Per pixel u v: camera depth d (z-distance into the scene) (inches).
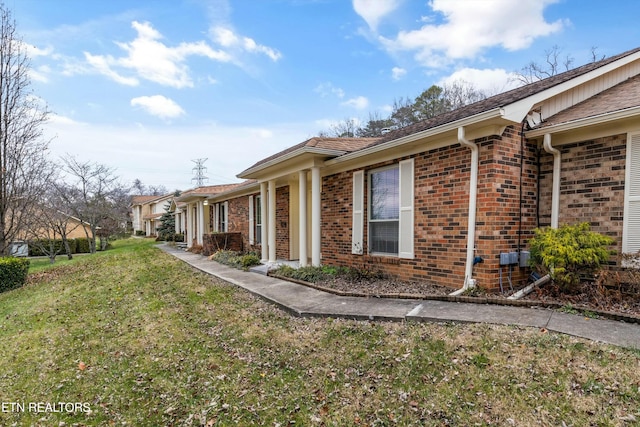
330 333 181.5
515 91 271.7
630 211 189.2
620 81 272.2
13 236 513.0
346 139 384.5
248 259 433.7
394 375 135.4
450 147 236.7
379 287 261.6
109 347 193.5
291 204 472.1
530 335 149.6
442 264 242.8
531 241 209.8
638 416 99.0
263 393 133.7
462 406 113.0
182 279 374.0
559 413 104.2
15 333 232.4
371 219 313.0
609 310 172.1
